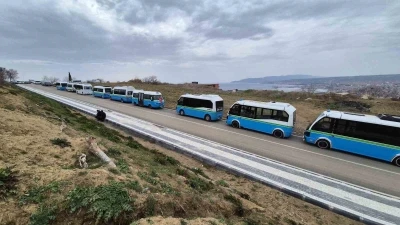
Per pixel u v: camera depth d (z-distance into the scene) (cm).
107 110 2777
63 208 484
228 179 1100
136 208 514
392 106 3002
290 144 1688
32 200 495
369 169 1293
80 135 1165
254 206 803
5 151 707
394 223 804
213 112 2367
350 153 1550
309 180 1091
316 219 830
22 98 1861
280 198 955
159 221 481
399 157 1353
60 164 700
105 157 802
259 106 1966
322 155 1484
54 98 3656
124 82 7212
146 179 720
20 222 445
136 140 1602
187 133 1864
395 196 1002
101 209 479
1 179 540
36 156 720
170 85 6725
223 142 1667
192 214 595
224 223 559
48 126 1134
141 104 3244
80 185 556
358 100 3412
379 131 1427
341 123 1557
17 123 1026
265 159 1341
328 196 957
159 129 1927
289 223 750
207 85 7181
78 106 2956
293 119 1836
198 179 932
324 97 3734
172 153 1411
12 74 7569
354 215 843
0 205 466
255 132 1991
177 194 632
